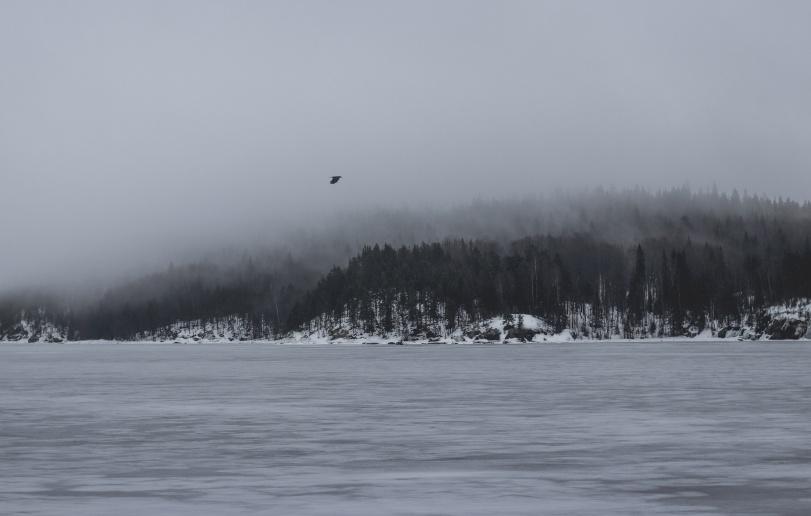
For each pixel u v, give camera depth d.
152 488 27.11
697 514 22.81
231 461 32.47
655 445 35.88
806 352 157.12
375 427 43.12
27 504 24.61
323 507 23.98
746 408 51.28
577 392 64.75
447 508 23.73
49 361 164.00
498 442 37.16
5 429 43.25
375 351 199.62
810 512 23.02
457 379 83.19
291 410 52.56
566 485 27.14
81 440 38.88
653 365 108.62
